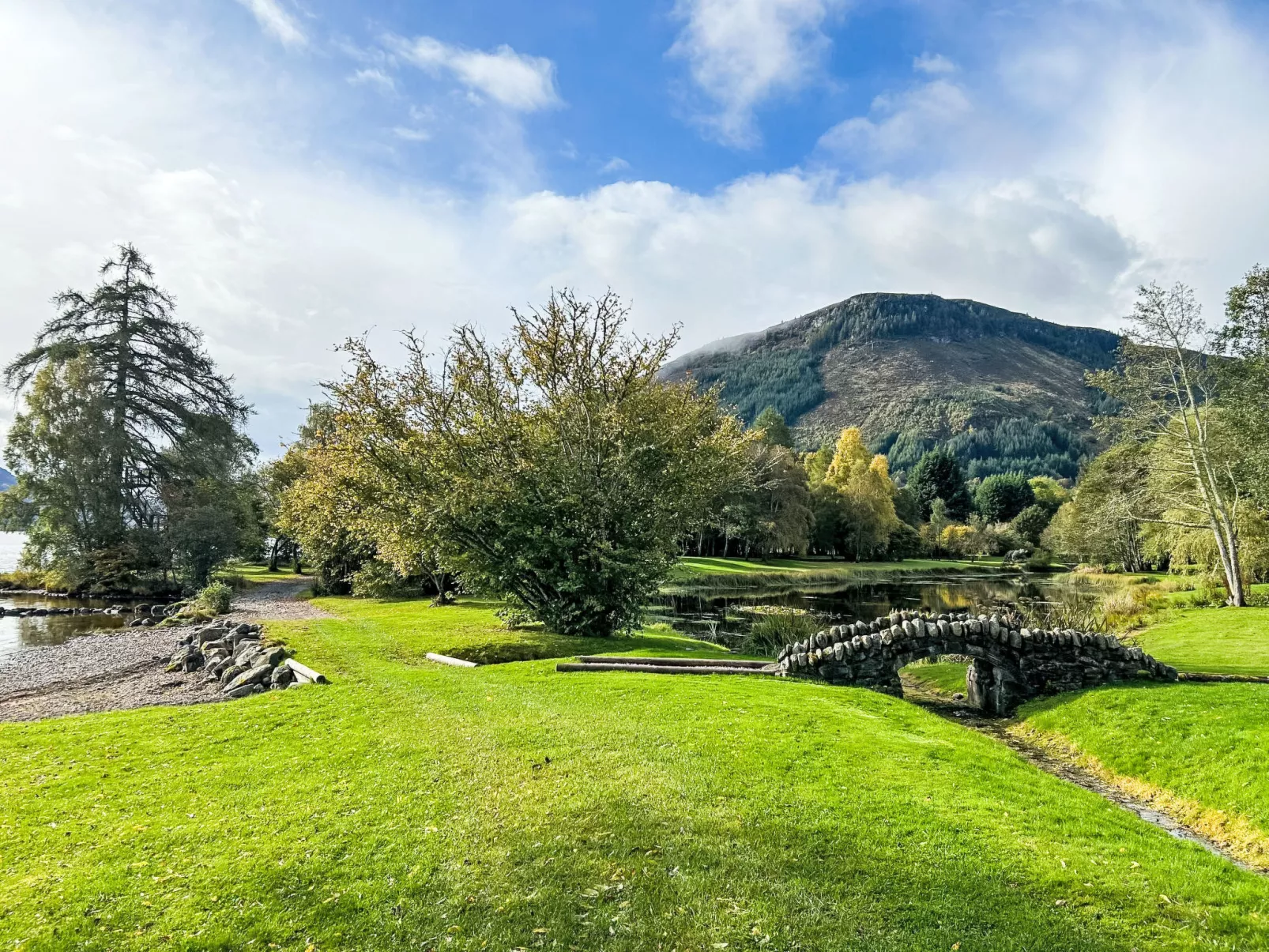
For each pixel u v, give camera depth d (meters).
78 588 44.94
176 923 5.61
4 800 8.32
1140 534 52.97
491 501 22.34
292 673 16.59
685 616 36.50
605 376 24.97
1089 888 5.96
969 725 14.38
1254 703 11.68
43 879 6.34
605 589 23.27
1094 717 12.68
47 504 44.31
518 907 5.72
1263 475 32.28
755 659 18.23
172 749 10.44
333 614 32.97
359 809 7.73
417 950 5.24
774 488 67.25
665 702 12.41
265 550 76.31
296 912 5.75
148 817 7.75
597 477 23.62
